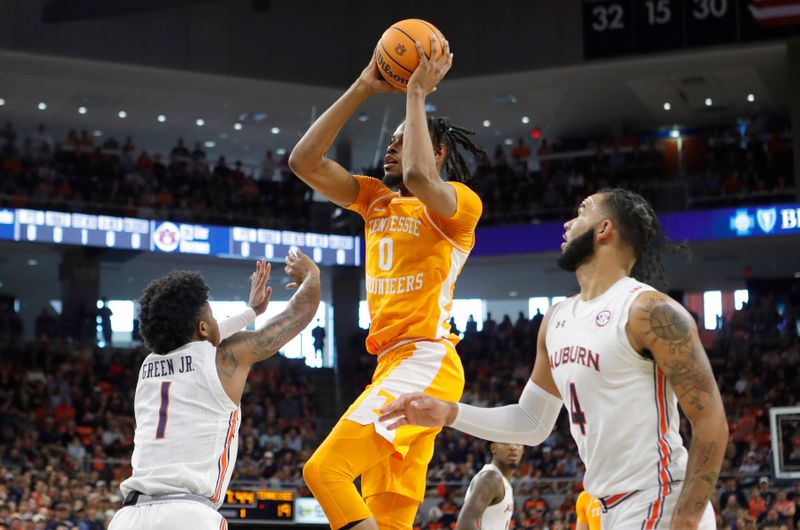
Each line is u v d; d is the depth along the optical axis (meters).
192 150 33.31
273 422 26.03
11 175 26.77
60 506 18.05
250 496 15.81
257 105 29.70
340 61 28.52
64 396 25.36
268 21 28.08
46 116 30.14
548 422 4.11
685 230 26.62
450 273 5.02
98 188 27.55
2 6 25.23
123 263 30.03
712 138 29.95
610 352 3.63
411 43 4.78
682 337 3.53
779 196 26.25
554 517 19.45
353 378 29.11
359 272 30.75
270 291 5.30
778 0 25.72
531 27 27.75
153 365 4.47
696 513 3.47
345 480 4.62
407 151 4.67
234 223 28.16
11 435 22.89
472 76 28.09
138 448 4.36
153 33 26.75
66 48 25.77
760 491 19.20
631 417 3.61
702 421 3.51
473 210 4.94
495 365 29.00
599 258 3.87
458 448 23.09
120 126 31.27
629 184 27.52
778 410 16.69
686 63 27.05
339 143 32.06
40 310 37.94
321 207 30.14
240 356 4.50
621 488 3.62
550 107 30.59
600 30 27.11
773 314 28.00
